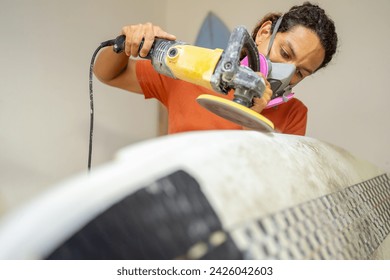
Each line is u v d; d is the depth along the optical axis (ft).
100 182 0.77
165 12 4.69
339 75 3.72
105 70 2.66
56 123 3.19
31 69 2.90
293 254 1.06
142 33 2.02
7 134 2.78
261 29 2.61
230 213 0.94
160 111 4.69
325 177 1.61
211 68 1.73
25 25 2.80
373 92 3.55
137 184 0.82
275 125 2.77
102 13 3.53
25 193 2.98
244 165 1.14
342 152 2.23
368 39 3.53
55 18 3.04
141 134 4.38
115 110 3.91
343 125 3.75
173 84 2.81
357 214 1.70
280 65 2.08
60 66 3.15
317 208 1.35
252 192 1.06
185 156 1.00
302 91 3.97
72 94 3.32
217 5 4.39
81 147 3.51
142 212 0.80
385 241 1.83
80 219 0.70
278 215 1.10
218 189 0.97
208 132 1.29
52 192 0.75
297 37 2.32
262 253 0.96
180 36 4.70
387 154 3.53
